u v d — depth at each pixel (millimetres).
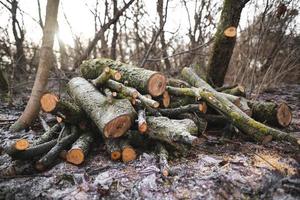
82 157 1624
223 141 1916
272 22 3598
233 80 4047
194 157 1678
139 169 1552
